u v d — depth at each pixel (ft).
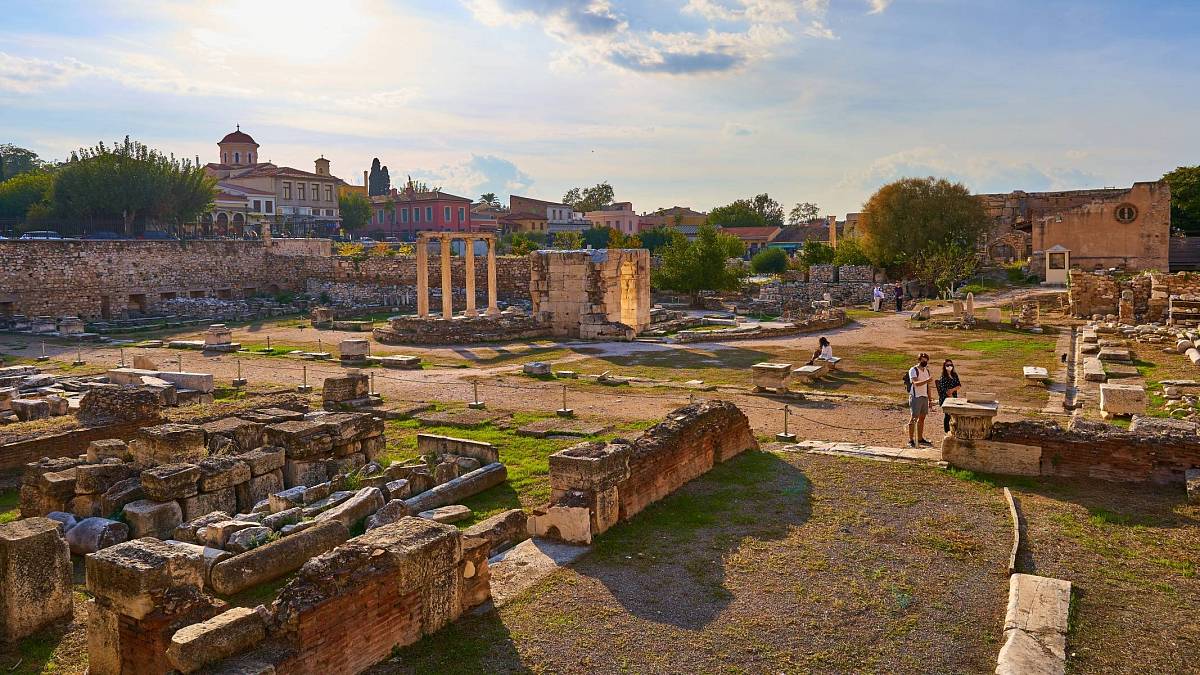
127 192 249.14
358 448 59.62
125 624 29.71
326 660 28.35
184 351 132.77
